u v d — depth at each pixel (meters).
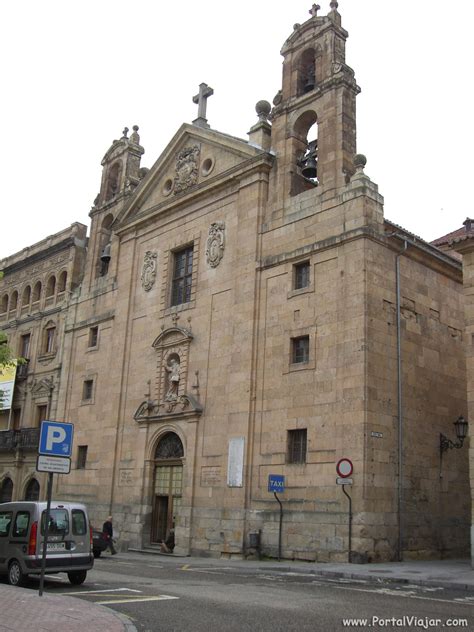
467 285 21.88
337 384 24.03
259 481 25.78
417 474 24.55
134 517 31.16
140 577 18.16
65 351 39.94
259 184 29.33
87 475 35.34
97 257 40.38
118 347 35.28
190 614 11.64
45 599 12.67
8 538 16.39
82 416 37.06
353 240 24.89
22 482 41.78
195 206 32.84
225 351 28.81
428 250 26.91
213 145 32.66
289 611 11.97
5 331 47.88
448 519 25.42
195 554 27.47
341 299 24.73
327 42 29.00
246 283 28.50
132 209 37.22
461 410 27.36
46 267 46.12
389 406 23.94
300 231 27.05
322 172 27.02
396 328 25.06
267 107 30.95
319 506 23.42
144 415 31.84
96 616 10.98
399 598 14.03
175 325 31.89
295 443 25.14
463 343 28.39
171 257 33.78
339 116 27.14
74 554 16.16
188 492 28.48
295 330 26.05
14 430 42.91
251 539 24.95
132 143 41.38
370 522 22.27
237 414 27.20
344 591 15.15
